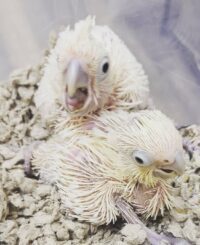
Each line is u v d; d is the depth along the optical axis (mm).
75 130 194
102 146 185
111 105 197
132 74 202
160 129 171
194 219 207
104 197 187
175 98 269
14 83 258
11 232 199
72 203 191
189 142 238
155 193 190
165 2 259
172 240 192
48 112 212
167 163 171
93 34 198
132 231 185
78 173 188
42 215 204
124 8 268
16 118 252
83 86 175
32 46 283
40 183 214
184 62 263
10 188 210
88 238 199
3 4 277
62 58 173
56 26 278
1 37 281
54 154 197
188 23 256
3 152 228
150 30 267
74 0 272
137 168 178
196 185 224
